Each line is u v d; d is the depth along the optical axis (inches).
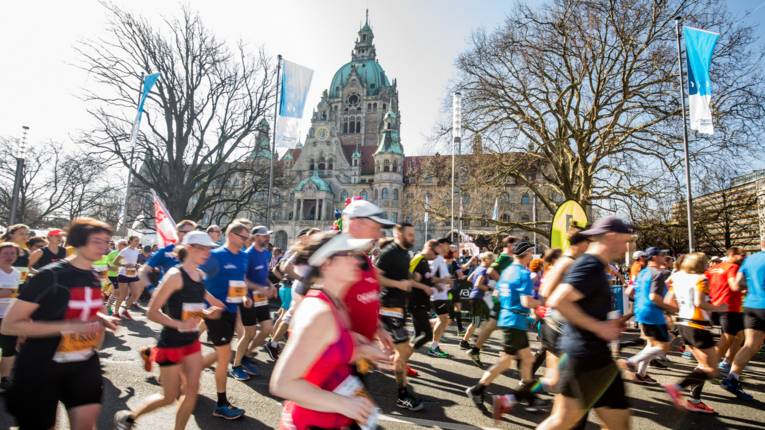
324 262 77.1
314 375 70.3
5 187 1395.2
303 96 707.4
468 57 869.2
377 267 211.3
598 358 114.7
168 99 1007.0
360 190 3073.3
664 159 753.6
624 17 721.6
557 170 840.3
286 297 322.0
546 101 836.6
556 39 801.6
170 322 145.1
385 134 3019.2
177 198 995.3
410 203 1088.8
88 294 123.3
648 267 254.1
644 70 739.4
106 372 249.3
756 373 299.1
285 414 77.6
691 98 522.0
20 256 280.7
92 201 1261.1
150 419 180.9
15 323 110.7
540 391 176.6
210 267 196.5
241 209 1103.6
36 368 113.0
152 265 268.1
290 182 1146.0
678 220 829.8
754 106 670.5
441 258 340.5
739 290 260.7
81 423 116.4
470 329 361.7
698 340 212.1
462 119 885.2
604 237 123.2
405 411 202.8
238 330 249.3
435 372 280.5
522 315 203.8
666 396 234.1
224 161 1073.5
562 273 159.0
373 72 3939.5
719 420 200.7
